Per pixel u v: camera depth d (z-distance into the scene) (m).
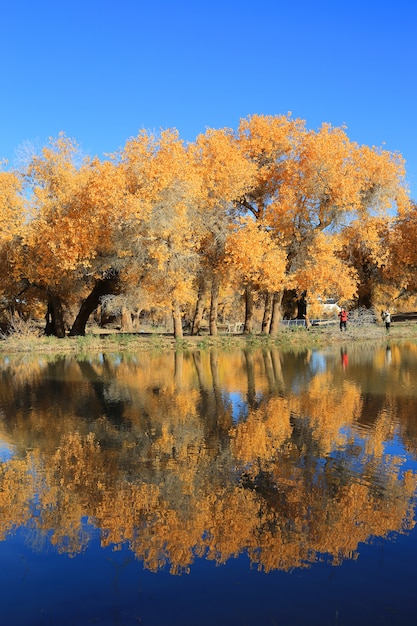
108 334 36.09
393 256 40.78
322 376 17.44
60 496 7.34
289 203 29.94
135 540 6.07
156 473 8.16
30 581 5.25
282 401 13.38
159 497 7.23
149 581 5.20
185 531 6.24
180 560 5.59
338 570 5.30
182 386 16.25
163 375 18.88
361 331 33.31
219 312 65.06
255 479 7.80
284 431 10.42
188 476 7.99
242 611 4.66
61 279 32.53
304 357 23.70
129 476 8.06
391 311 53.78
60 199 30.84
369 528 6.20
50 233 28.84
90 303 35.81
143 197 26.97
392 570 5.29
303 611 4.64
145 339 31.72
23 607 4.80
